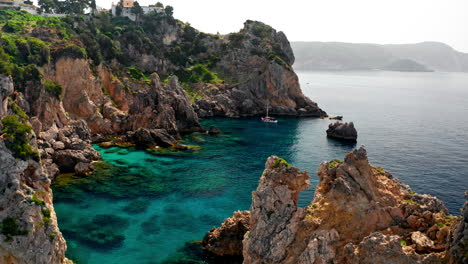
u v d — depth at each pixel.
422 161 93.06
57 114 88.50
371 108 197.50
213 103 155.62
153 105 117.19
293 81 172.75
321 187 38.59
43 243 35.41
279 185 38.41
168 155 92.75
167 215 58.62
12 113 46.12
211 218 57.94
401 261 29.95
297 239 35.44
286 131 128.62
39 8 162.88
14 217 34.56
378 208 35.44
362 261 31.02
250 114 161.12
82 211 58.91
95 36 141.00
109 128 106.25
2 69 54.22
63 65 100.75
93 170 78.00
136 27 179.38
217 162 88.88
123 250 47.62
